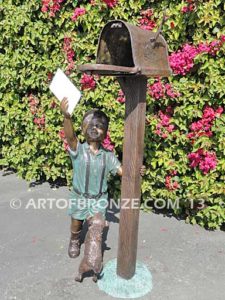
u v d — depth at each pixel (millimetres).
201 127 3543
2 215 4035
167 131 3715
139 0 3578
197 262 3326
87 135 3018
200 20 3330
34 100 4449
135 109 2664
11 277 3078
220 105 3525
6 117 4719
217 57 3402
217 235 3777
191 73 3551
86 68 2430
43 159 4645
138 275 3088
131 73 2424
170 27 3471
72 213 3238
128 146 2754
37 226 3854
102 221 3006
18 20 4180
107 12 3742
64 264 3264
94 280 3023
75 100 2881
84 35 3930
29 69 4336
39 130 4480
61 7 3971
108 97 3916
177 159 3844
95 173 3078
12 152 4914
